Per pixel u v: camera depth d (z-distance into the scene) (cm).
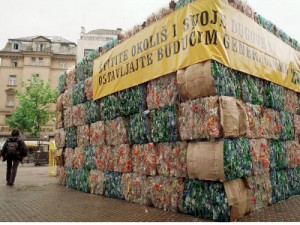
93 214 551
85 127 846
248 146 537
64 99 983
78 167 872
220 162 479
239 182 514
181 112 550
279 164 645
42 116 3291
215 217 485
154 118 610
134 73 671
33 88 3403
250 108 573
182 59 549
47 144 3284
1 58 4434
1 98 4344
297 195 700
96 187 777
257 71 601
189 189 534
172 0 596
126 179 680
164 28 600
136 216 530
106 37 3888
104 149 760
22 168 1823
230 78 531
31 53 4428
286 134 685
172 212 553
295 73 764
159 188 593
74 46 4744
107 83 759
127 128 693
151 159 610
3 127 4253
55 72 4522
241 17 579
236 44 552
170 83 584
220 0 530
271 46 670
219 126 489
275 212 539
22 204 651
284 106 702
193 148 526
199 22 529
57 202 670
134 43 680
